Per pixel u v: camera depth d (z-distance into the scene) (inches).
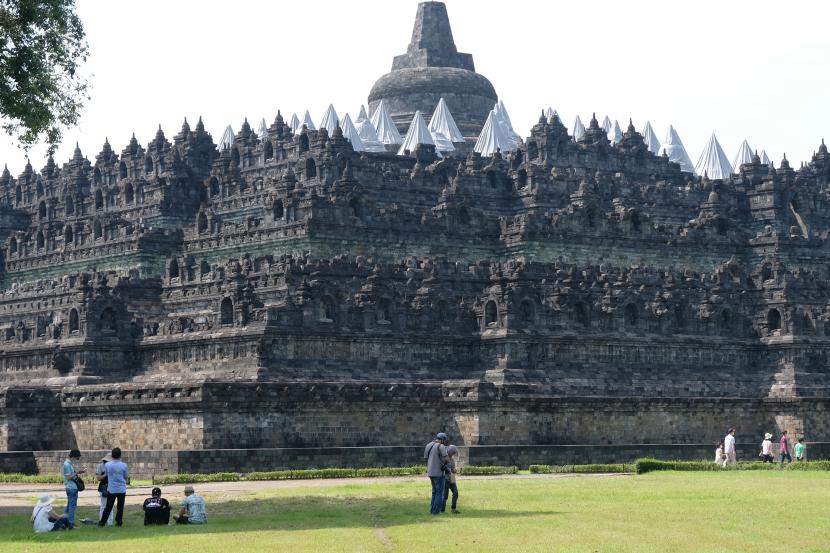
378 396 6053.2
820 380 7303.2
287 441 5876.0
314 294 6560.0
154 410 5915.4
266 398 5826.8
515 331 6747.1
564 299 6929.1
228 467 5551.2
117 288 7362.2
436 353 6806.1
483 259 7770.7
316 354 6525.6
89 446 6195.9
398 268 7086.6
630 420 6569.9
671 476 5231.3
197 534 3538.4
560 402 6294.3
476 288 7268.7
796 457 6422.2
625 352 7066.9
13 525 3831.2
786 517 3784.5
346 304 6628.9
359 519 3801.7
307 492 4549.7
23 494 4793.3
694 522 3676.2
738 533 3486.7
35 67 4392.2
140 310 7504.9
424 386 6146.7
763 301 7495.1
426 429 6171.3
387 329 6707.7
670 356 7209.6
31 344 7293.3
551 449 6038.4
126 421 6038.4
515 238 7711.6
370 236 7465.6
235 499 4350.4
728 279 7564.0
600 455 6166.3
